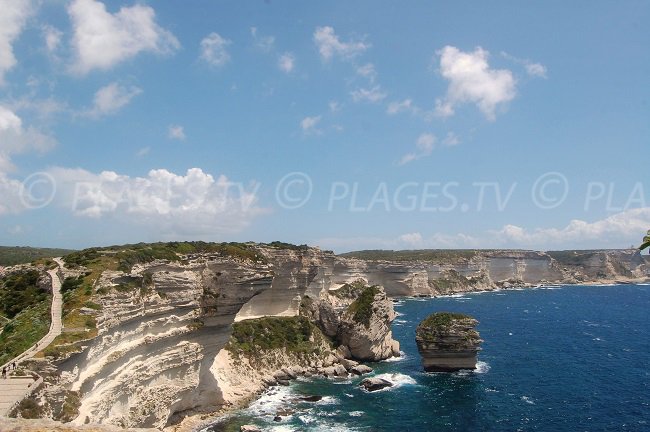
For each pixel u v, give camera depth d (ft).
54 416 115.75
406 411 223.10
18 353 129.59
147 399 173.99
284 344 301.22
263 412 221.05
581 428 203.51
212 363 233.96
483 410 224.33
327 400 239.71
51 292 162.50
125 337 164.14
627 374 290.15
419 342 297.12
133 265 179.52
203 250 228.02
